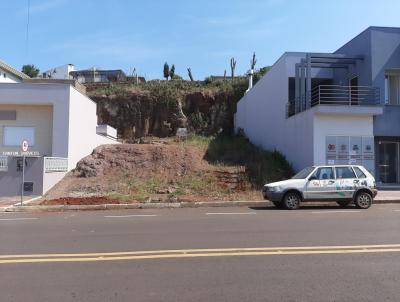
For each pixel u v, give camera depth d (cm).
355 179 1641
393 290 583
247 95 3909
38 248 864
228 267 701
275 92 2927
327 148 2211
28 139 2477
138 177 2389
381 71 2381
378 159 2417
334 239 940
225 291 580
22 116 2480
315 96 2883
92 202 1758
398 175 2420
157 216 1406
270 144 3055
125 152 2717
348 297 555
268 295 563
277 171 2423
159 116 4716
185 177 2347
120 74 6675
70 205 1692
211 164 2639
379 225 1152
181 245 882
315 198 1620
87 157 2633
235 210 1588
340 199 1630
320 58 2461
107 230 1096
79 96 2622
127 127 4675
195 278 641
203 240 937
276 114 2898
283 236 981
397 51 2398
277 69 2881
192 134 4391
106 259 761
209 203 1759
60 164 2295
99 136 3216
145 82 5469
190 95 4812
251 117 3719
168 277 646
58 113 2408
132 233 1042
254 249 835
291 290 583
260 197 1905
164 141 4050
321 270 682
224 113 4750
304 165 2327
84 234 1035
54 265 723
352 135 2230
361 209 1598
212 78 5419
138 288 595
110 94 4819
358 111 2186
